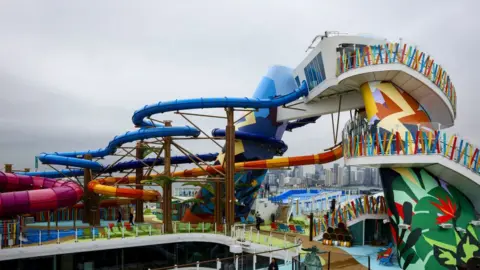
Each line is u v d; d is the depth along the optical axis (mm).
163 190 36031
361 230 33062
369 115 29469
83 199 44781
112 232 32438
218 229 36344
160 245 33531
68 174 54312
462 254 22531
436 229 23203
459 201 25094
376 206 33188
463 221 23812
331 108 39156
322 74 35844
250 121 46500
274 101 37438
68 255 29281
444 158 23609
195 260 34094
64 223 44750
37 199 29125
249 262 27516
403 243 23891
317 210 54875
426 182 24828
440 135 23875
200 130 37688
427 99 29641
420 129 24359
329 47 34406
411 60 27875
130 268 31953
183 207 53906
